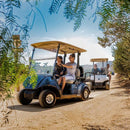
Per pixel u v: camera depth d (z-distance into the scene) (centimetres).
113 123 278
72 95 533
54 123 295
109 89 917
